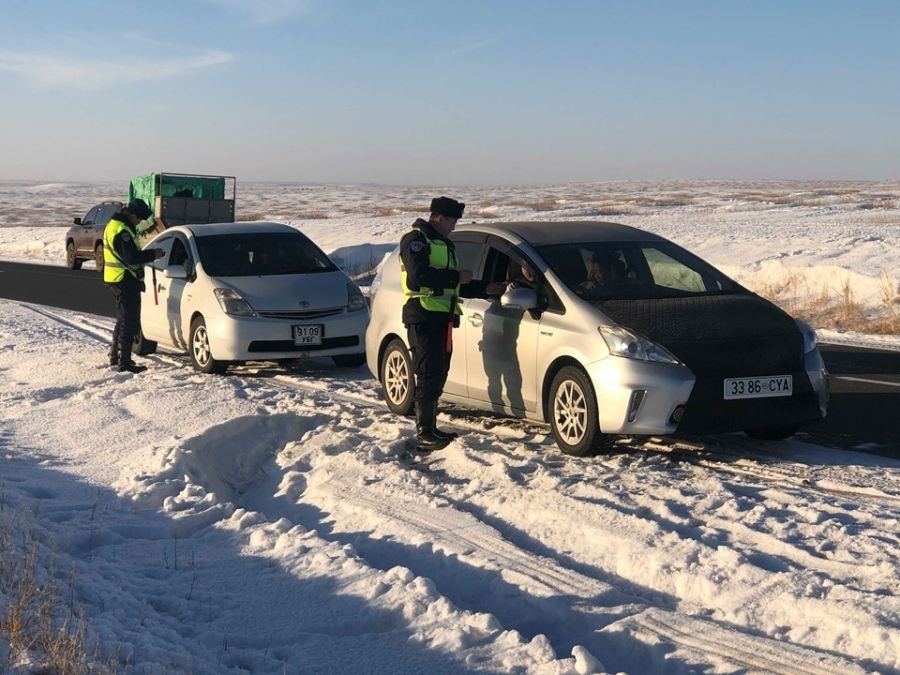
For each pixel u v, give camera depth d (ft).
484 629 14.11
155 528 19.45
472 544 17.93
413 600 15.03
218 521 19.99
